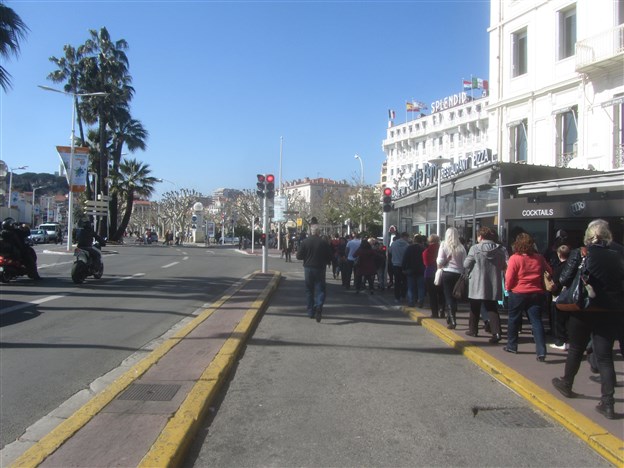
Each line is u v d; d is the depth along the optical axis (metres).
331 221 58.59
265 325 9.73
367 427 4.80
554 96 18.33
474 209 13.34
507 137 20.44
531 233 10.91
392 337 8.85
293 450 4.31
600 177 8.62
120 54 43.78
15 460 3.94
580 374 6.28
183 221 73.19
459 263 9.19
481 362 6.97
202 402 5.07
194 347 7.37
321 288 10.30
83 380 6.18
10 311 10.61
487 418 5.07
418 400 5.58
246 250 50.06
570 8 17.97
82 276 15.55
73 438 4.22
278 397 5.63
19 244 15.35
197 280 17.95
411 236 18.89
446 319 9.75
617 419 4.79
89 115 43.38
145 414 4.75
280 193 56.69
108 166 51.16
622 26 15.61
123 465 3.77
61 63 42.50
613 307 4.85
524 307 7.15
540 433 4.70
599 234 5.03
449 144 81.69
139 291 14.38
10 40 16.28
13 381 6.10
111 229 52.59
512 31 20.31
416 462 4.10
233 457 4.18
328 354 7.57
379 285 16.20
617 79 16.02
